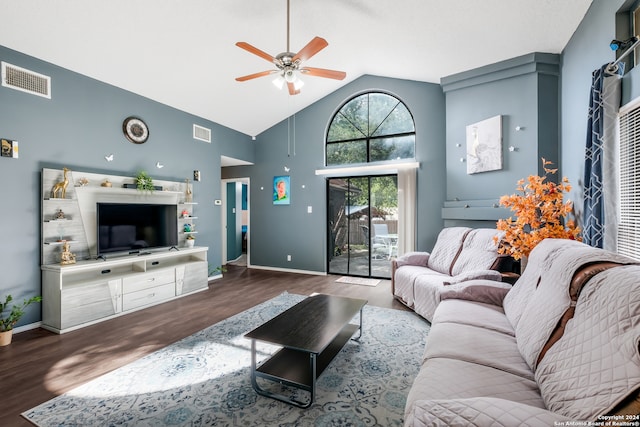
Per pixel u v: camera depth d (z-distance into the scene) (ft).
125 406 6.13
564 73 11.07
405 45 12.50
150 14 9.73
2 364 7.82
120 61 11.58
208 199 17.48
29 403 6.23
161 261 14.64
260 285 16.28
